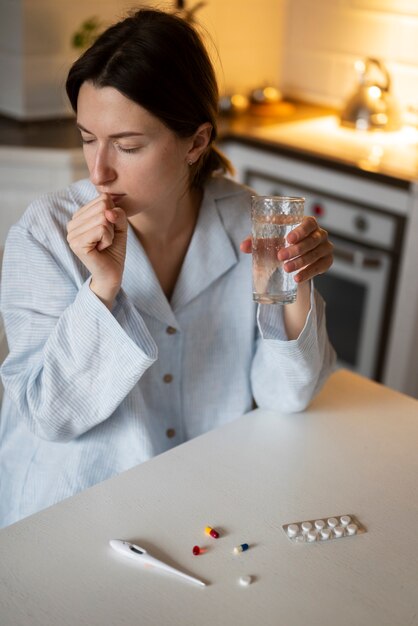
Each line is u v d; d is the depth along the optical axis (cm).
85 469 127
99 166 114
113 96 109
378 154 263
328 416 132
